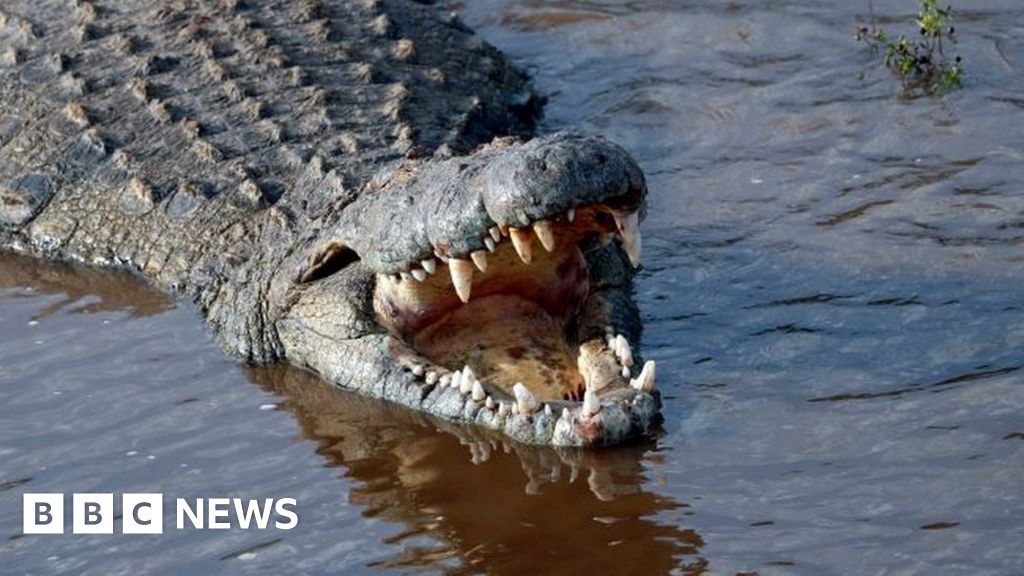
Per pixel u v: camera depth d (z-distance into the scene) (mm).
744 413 27375
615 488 25656
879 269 31297
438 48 41219
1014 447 25250
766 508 24516
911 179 34469
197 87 38531
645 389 27344
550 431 27109
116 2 42312
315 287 30594
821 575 22609
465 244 26391
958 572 22297
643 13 44344
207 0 41938
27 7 42594
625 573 23172
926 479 24688
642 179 25625
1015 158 34688
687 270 32250
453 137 36188
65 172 37250
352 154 34438
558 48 43625
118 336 32562
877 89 38469
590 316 29359
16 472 27500
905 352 28547
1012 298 29719
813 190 34656
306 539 24953
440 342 29703
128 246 35594
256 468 27297
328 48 39812
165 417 29234
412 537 24797
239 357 31594
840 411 27016
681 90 40250
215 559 24578
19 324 33375
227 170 35312
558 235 27672
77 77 39188
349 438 28125
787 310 30438
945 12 38781
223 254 33531
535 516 25094
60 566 24734
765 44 41594
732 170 36125
